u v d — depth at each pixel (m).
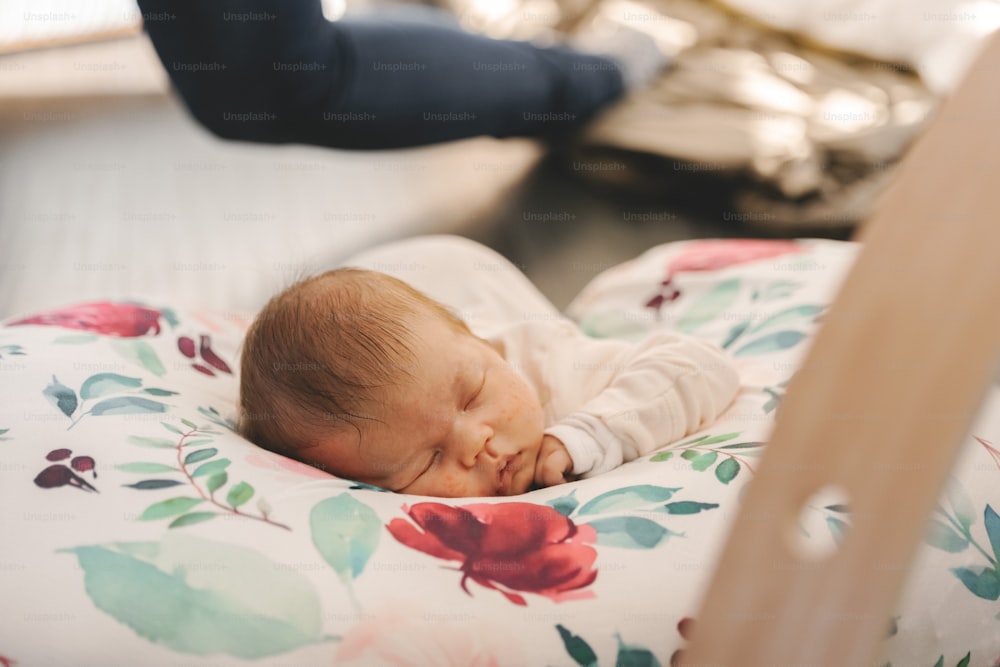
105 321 0.88
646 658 0.57
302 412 0.77
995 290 0.36
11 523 0.59
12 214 1.97
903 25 2.06
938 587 0.63
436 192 2.07
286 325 0.80
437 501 0.65
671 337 0.86
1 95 2.77
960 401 0.36
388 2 2.51
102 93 2.83
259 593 0.55
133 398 0.73
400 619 0.55
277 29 1.30
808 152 1.75
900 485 0.37
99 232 1.88
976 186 0.37
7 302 1.58
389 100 1.54
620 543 0.61
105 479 0.63
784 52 2.16
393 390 0.76
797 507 0.40
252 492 0.63
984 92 0.38
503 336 0.95
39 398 0.71
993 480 0.68
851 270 0.40
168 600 0.54
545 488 0.74
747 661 0.40
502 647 0.55
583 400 0.87
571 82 1.84
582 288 1.61
